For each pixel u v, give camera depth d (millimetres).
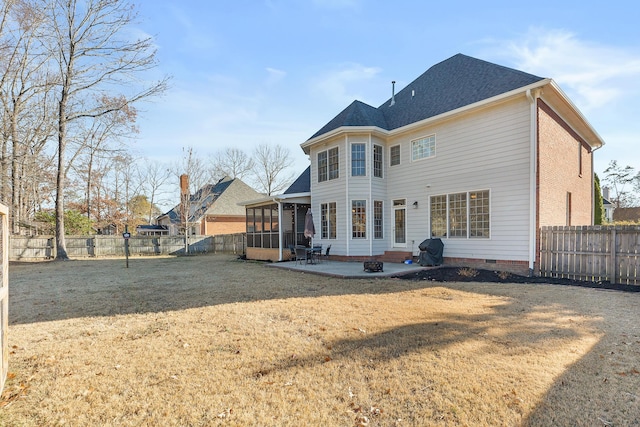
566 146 11523
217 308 6031
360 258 13344
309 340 4285
